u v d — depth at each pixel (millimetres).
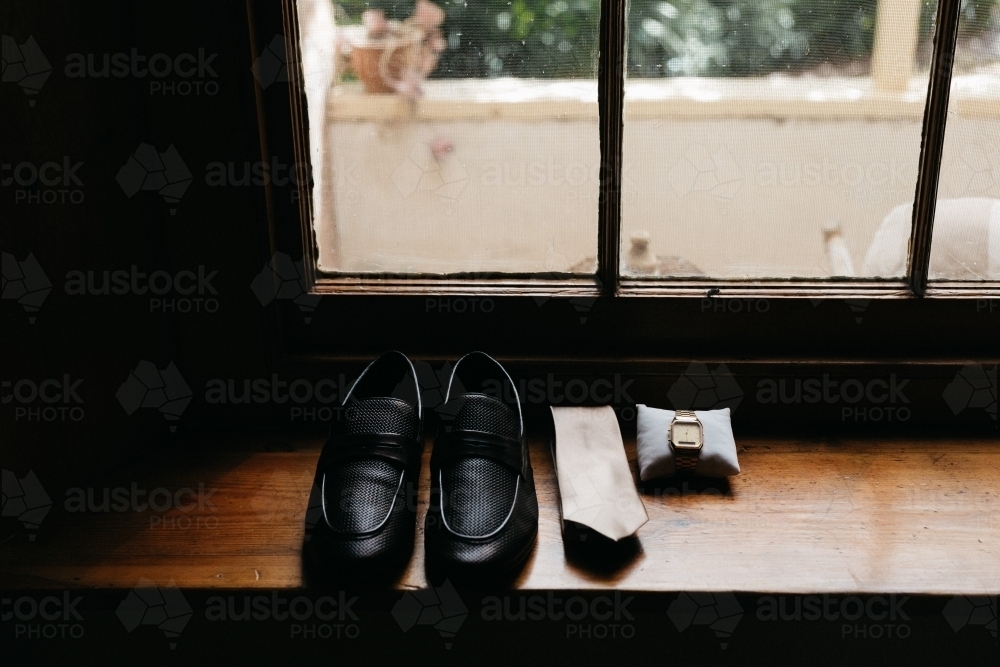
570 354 896
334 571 668
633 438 887
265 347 878
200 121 800
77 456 792
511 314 889
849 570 691
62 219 736
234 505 785
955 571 688
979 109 825
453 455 736
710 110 839
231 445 886
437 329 896
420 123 852
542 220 877
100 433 813
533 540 718
